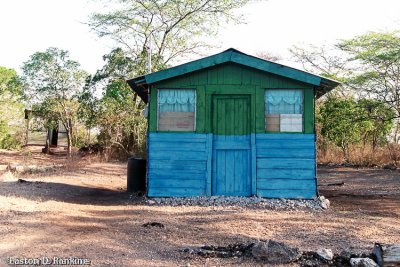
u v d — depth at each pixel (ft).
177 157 31.55
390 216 26.73
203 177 31.40
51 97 76.84
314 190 30.68
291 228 22.67
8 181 38.29
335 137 75.36
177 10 79.61
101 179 46.39
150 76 31.63
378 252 15.83
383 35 71.56
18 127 93.25
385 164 66.23
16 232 19.51
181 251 17.72
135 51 78.74
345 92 77.15
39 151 88.17
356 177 52.95
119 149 74.13
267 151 31.17
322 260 16.40
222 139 31.73
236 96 31.89
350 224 23.85
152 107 31.91
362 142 76.38
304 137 31.04
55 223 21.93
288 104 31.50
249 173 31.42
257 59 31.17
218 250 17.69
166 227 22.30
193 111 31.96
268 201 30.04
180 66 31.50
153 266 15.75
